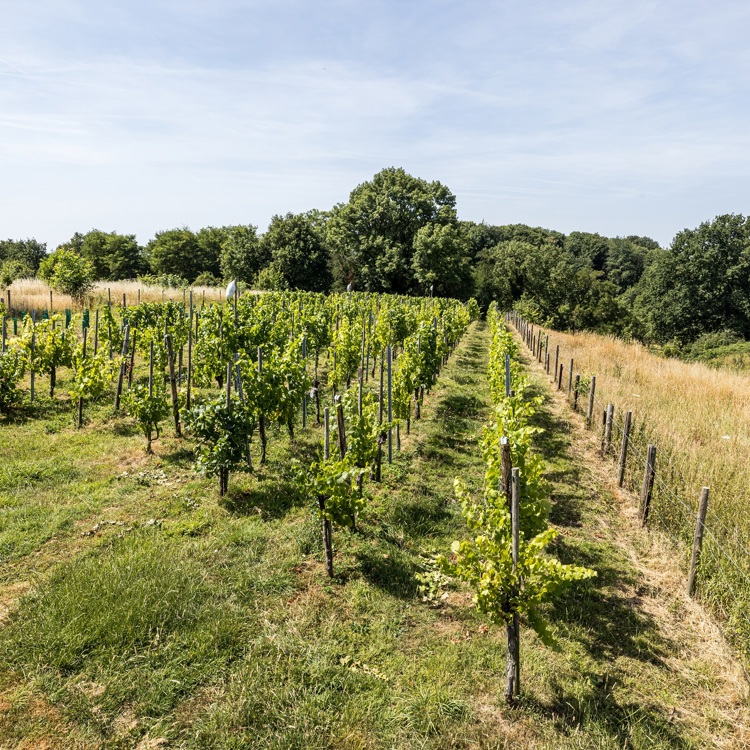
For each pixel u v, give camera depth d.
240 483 8.53
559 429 12.60
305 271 58.47
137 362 16.73
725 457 9.28
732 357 33.91
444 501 8.44
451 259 52.34
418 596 6.05
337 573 6.29
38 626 5.04
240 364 9.86
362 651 5.14
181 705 4.43
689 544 6.85
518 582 4.60
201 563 6.28
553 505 8.52
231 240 64.00
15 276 35.34
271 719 4.31
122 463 9.17
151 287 37.91
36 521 7.02
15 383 11.19
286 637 5.20
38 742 4.04
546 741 4.26
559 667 5.05
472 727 4.34
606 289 46.62
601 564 6.84
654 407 12.98
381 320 20.44
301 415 12.24
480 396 15.61
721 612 5.75
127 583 5.65
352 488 6.36
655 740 4.27
